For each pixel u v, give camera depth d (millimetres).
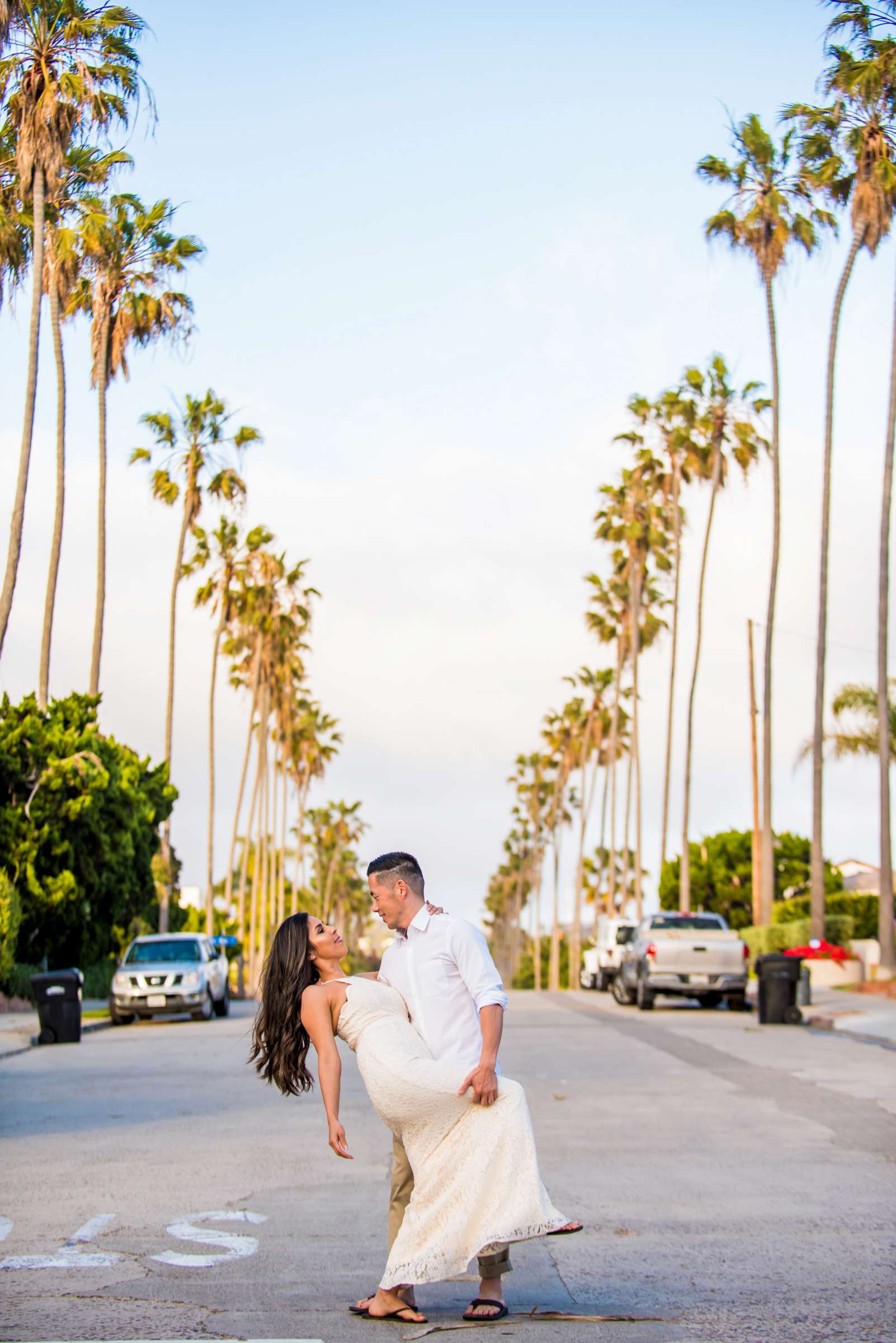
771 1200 8820
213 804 55312
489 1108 5805
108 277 38562
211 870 54875
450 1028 5969
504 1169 5750
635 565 58438
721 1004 33219
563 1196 8992
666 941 29203
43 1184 9547
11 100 28734
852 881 68312
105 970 41625
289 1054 6074
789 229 38062
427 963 6020
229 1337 5719
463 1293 6648
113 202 38406
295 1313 6121
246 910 98312
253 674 66375
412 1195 6145
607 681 82375
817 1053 19141
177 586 46469
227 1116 13195
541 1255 7398
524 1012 29859
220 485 46781
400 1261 5750
